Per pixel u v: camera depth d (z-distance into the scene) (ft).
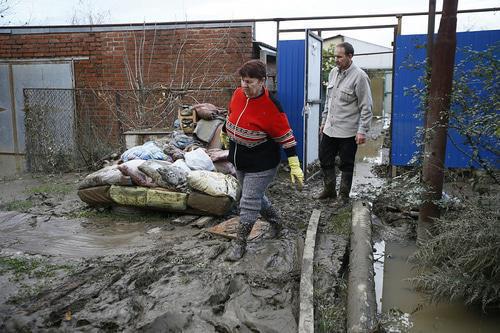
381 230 17.43
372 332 10.23
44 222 18.16
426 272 13.19
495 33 24.03
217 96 29.37
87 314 10.82
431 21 20.40
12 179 27.89
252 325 10.31
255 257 13.91
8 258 14.32
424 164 15.49
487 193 14.32
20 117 33.06
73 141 30.78
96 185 18.84
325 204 20.22
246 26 28.76
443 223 13.79
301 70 28.32
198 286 12.12
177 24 29.68
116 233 16.71
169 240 15.75
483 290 11.37
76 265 13.70
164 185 17.76
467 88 15.16
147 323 10.37
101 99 30.89
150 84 30.50
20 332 10.23
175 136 23.13
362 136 18.92
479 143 14.79
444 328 11.18
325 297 11.71
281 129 13.32
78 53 31.40
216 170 19.70
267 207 15.31
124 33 30.48
